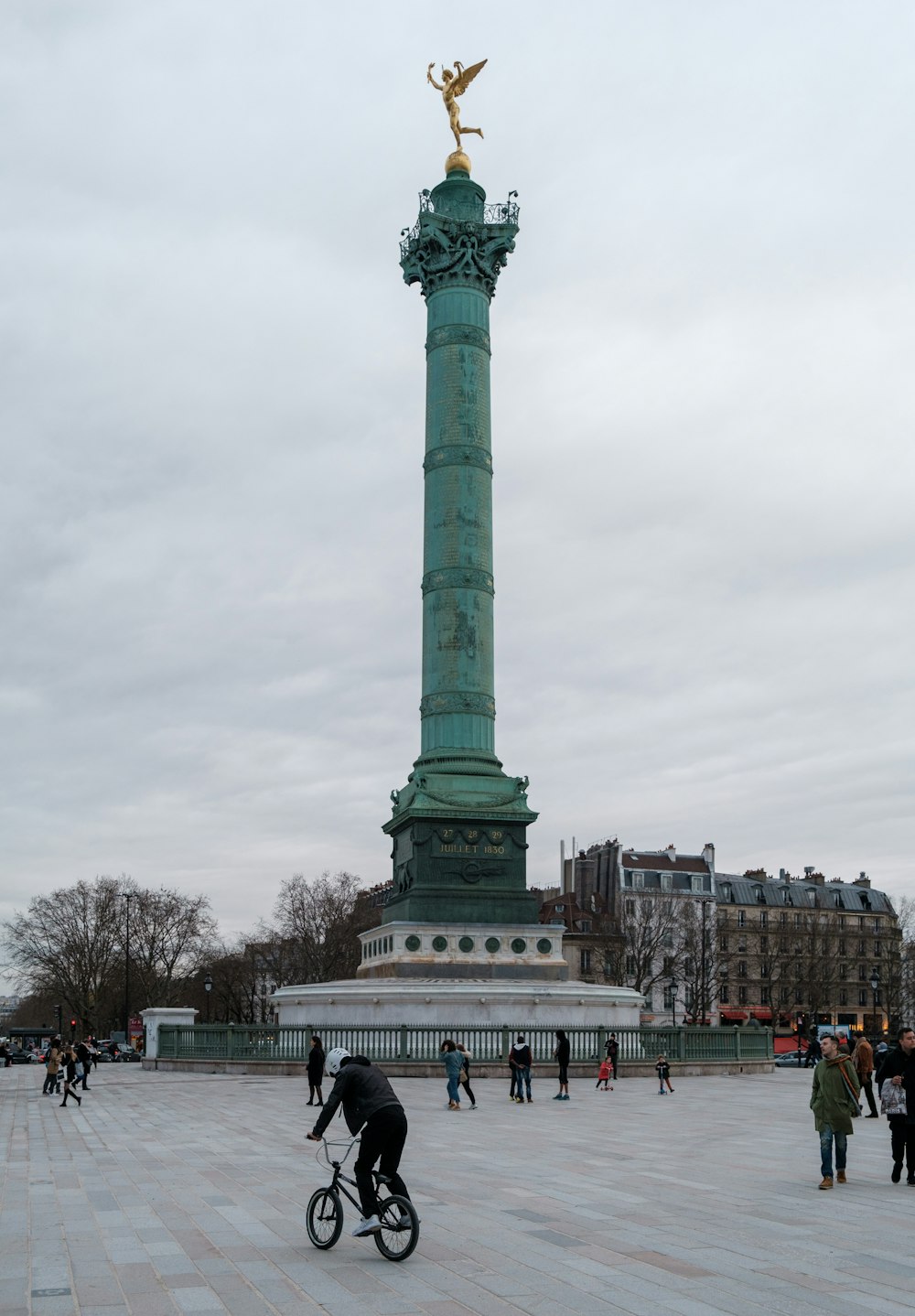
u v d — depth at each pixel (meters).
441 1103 38.66
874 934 152.62
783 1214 17.66
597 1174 21.91
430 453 69.75
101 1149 26.70
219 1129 30.73
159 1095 44.22
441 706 66.38
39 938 134.88
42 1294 13.09
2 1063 88.56
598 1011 56.41
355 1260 14.64
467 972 60.94
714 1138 28.23
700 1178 21.47
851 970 151.00
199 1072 56.66
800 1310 12.41
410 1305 12.58
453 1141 27.50
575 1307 12.48
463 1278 13.73
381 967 62.31
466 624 67.00
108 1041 116.00
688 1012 126.25
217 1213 18.00
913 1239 15.87
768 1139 28.05
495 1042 50.09
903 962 145.00
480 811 64.06
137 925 135.62
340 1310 12.41
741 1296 12.93
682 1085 47.72
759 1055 57.31
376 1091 14.93
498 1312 12.29
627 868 143.50
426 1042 49.88
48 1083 48.44
